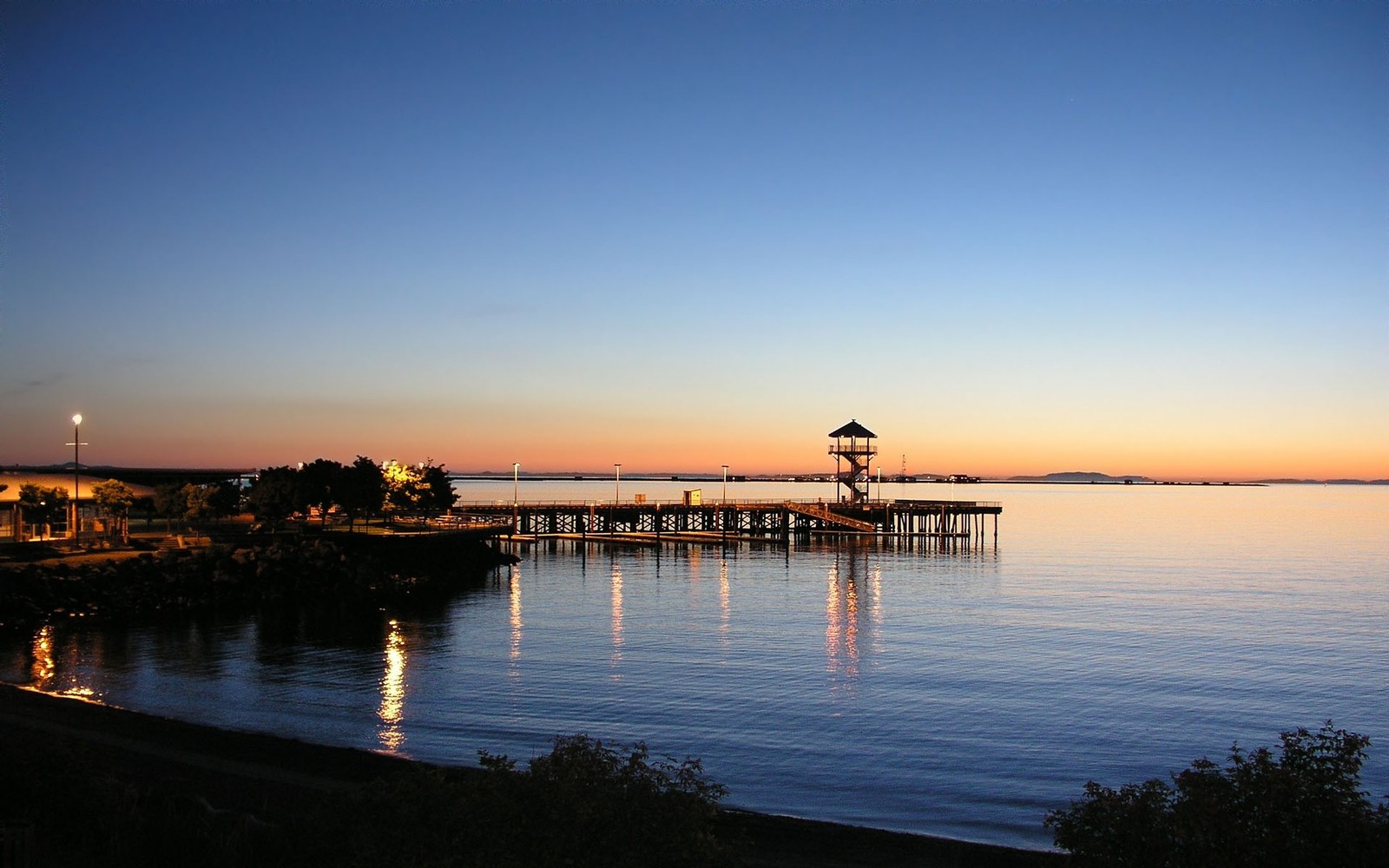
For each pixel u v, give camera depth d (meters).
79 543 69.56
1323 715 39.78
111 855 17.66
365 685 43.22
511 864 12.86
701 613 67.12
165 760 28.02
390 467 109.56
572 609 68.56
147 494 86.62
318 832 16.03
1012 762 33.16
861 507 134.50
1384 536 162.50
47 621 56.22
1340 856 12.71
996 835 26.62
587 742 15.55
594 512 129.00
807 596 76.44
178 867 17.20
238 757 28.86
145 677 43.97
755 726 37.25
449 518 111.31
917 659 50.72
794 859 21.94
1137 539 152.62
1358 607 72.50
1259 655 52.47
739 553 115.44
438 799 14.13
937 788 30.50
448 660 49.25
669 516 144.50
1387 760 33.69
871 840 23.50
